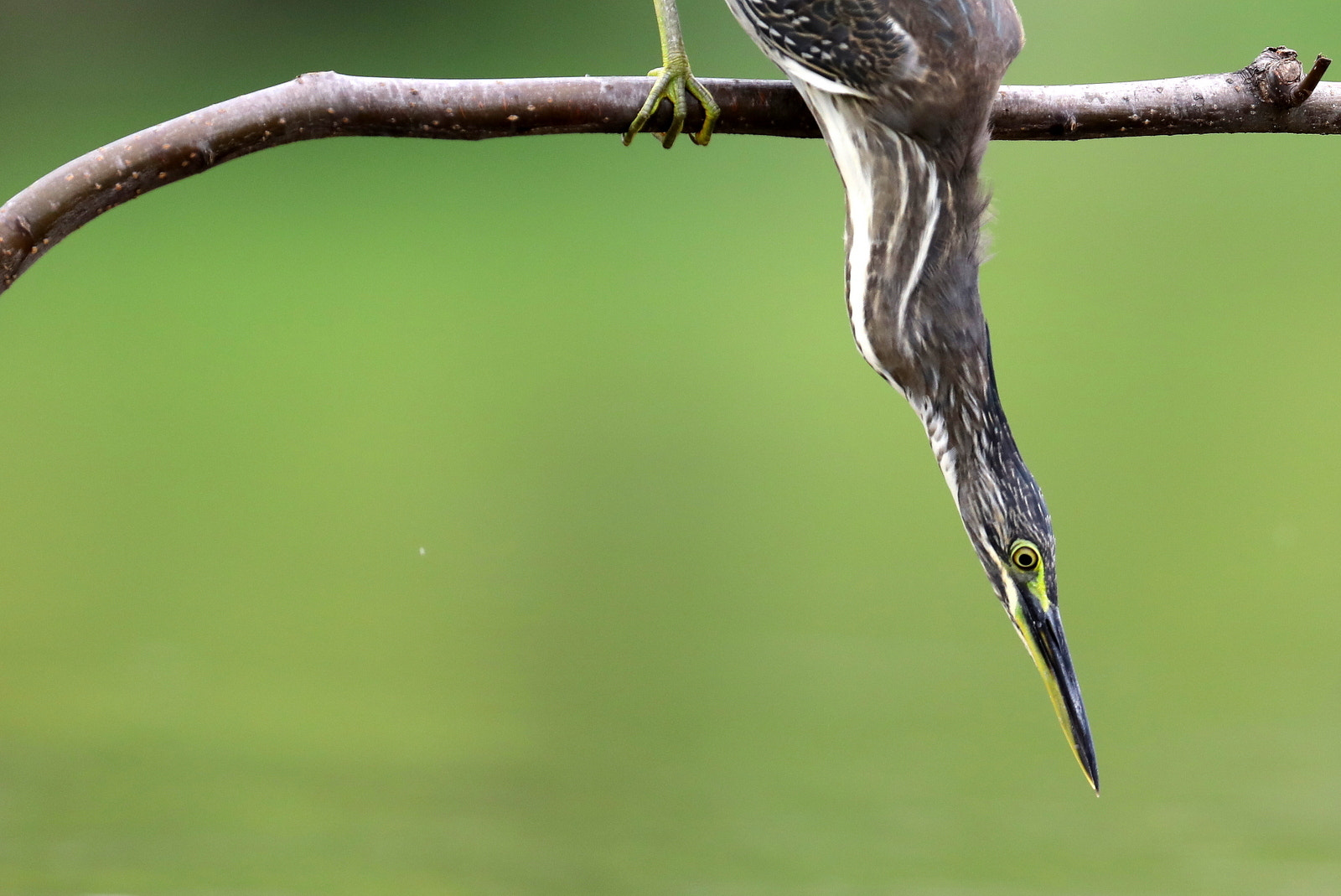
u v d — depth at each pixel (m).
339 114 7.06
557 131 7.09
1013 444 7.11
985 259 7.11
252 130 7.04
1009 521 7.11
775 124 7.12
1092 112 7.12
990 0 7.09
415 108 7.07
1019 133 7.12
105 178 7.03
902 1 7.08
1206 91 7.12
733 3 7.11
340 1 18.89
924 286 7.10
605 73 18.05
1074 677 7.11
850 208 7.11
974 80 7.09
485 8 18.91
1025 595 7.11
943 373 7.11
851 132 7.10
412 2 18.91
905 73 7.08
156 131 7.04
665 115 7.11
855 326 7.12
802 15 7.09
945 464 7.12
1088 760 7.11
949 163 7.09
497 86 7.08
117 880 7.35
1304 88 7.11
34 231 7.02
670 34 7.11
